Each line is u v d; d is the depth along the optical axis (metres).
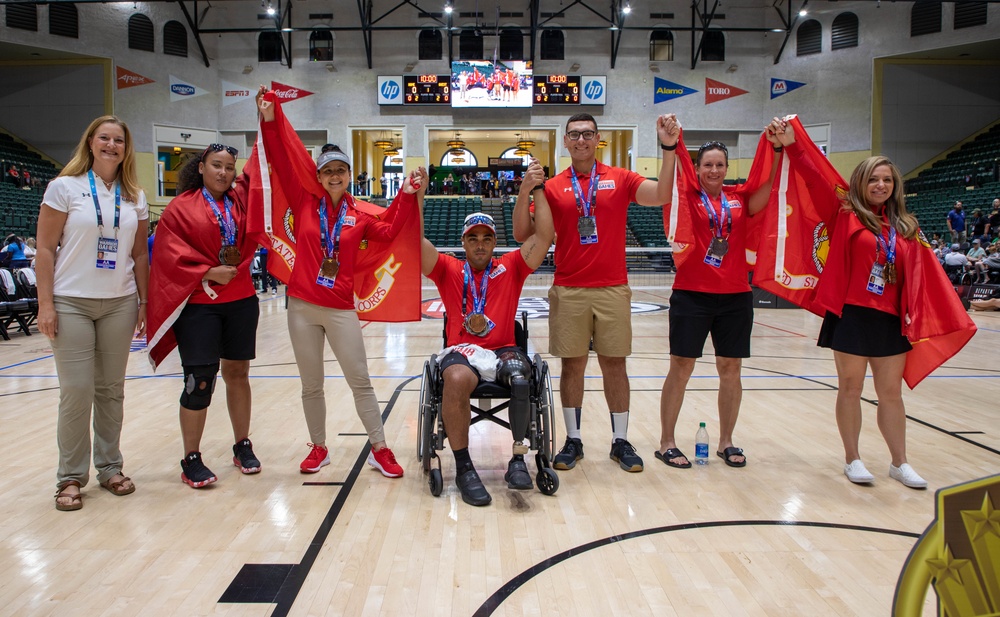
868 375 5.85
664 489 3.07
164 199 19.92
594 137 3.28
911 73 19.62
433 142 28.12
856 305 3.10
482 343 3.27
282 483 3.15
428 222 20.47
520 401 2.81
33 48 18.12
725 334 3.42
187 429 3.12
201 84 20.36
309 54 20.81
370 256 3.35
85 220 2.79
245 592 2.09
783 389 5.39
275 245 3.27
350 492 3.03
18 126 19.16
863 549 2.42
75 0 16.12
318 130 21.00
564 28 19.81
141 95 19.30
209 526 2.63
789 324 10.20
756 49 20.69
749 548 2.43
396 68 20.89
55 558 2.33
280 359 6.90
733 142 21.20
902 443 3.20
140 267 3.05
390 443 3.86
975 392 5.22
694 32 20.62
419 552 2.39
